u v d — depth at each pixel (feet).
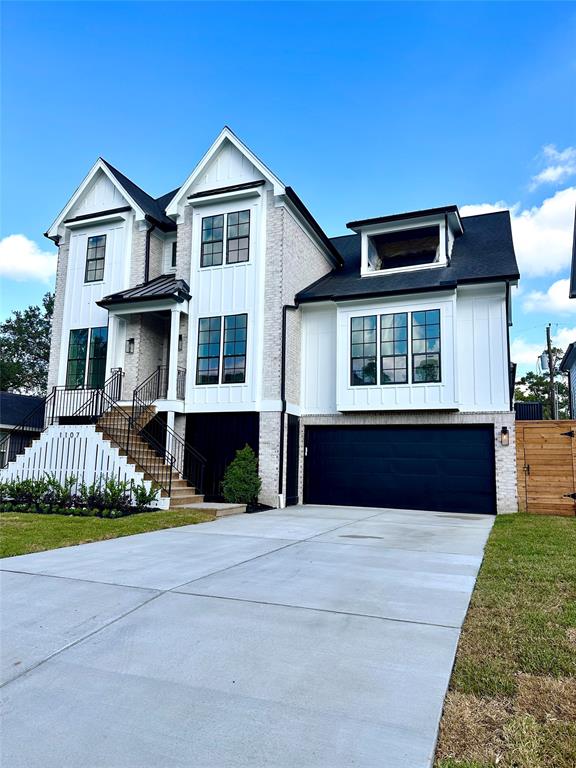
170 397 43.39
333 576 17.99
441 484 40.45
